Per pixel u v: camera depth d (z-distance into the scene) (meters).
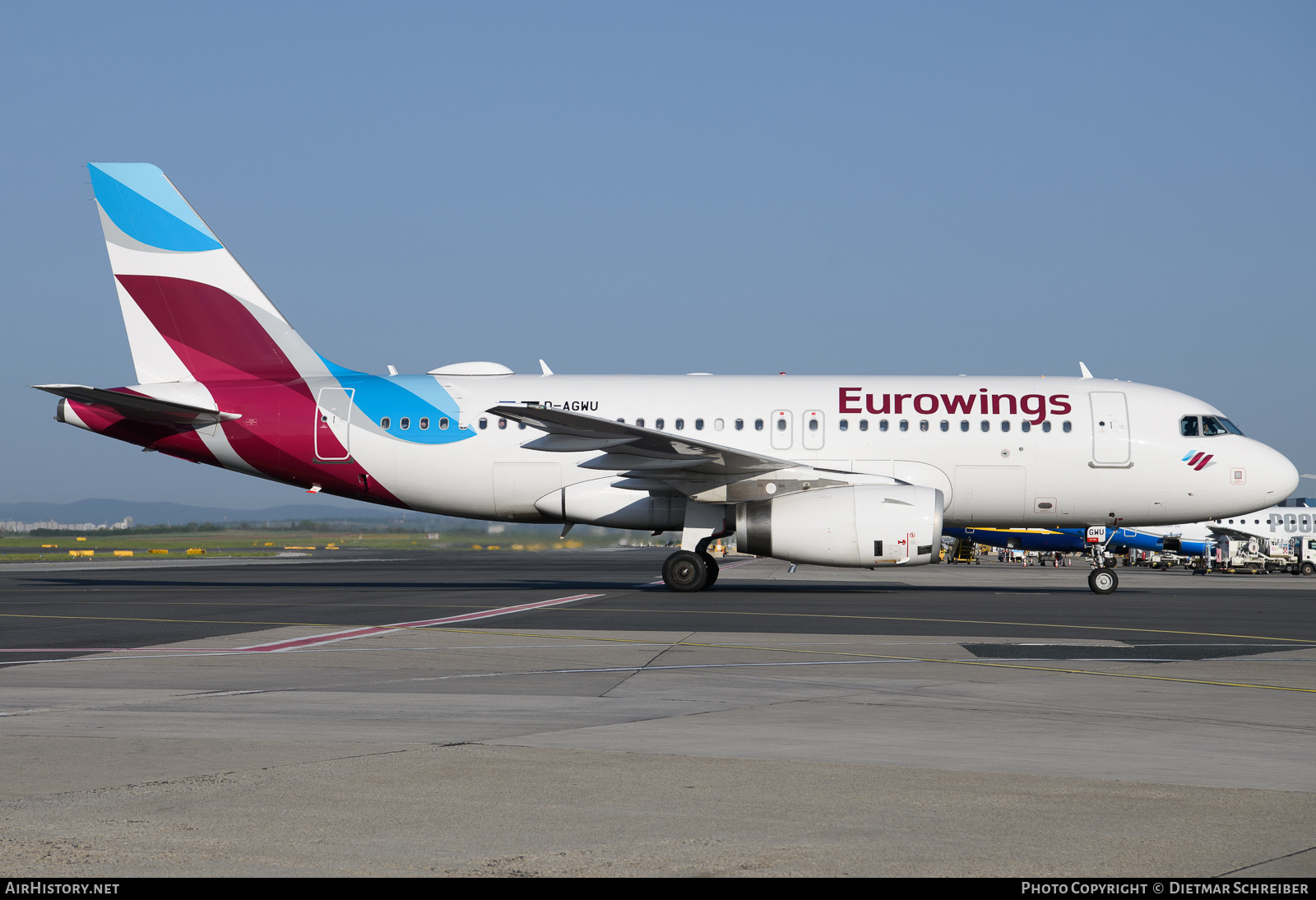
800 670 23.91
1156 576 91.81
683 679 22.55
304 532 179.38
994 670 24.00
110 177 50.56
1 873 10.09
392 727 17.19
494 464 48.81
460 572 80.69
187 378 50.41
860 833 11.43
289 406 49.41
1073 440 48.19
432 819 11.88
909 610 39.25
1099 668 24.34
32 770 14.13
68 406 49.31
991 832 11.48
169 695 20.44
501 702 19.72
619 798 12.79
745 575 74.19
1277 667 24.67
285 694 20.66
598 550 163.75
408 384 49.97
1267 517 120.44
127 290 50.41
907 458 48.34
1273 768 14.58
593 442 43.28
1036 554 143.88
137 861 10.44
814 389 49.34
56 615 37.56
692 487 46.28
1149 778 13.92
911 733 16.84
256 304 50.47
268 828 11.54
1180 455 48.19
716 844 11.05
